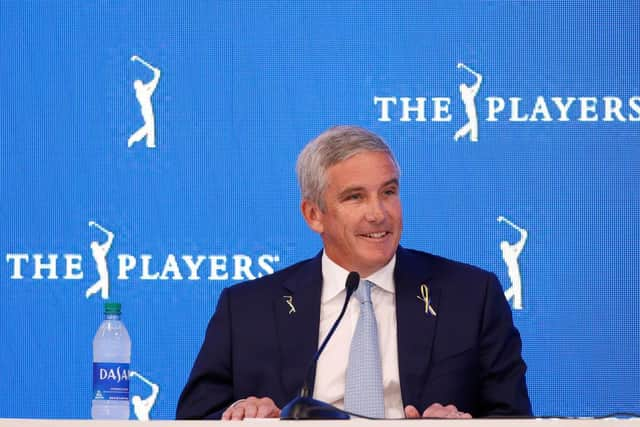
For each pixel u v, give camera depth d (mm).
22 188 12398
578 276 12188
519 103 12305
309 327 9188
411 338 9062
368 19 12398
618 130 12258
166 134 12398
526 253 12219
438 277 9430
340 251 9219
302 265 9719
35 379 12289
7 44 12500
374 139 9219
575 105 12281
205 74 12430
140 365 12273
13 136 12430
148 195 12375
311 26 12430
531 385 12117
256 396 9195
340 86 12383
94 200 12383
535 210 12242
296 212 12359
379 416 8555
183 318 12305
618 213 12211
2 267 12359
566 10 12320
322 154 9164
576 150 12266
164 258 12352
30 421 5672
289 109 12398
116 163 12398
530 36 12328
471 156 12305
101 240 12359
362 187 9039
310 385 8859
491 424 5492
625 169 12219
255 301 9500
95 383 8273
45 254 12352
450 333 9117
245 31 12438
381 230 9055
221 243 12344
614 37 12281
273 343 9234
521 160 12281
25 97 12445
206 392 9266
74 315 12328
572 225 12219
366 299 9000
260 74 12422
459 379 8992
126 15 12469
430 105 12344
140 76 12438
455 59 12352
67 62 12461
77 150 12414
